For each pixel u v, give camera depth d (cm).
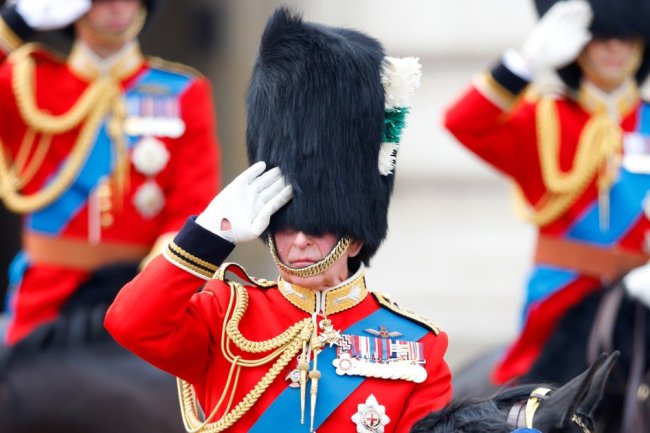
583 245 2297
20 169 2277
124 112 2295
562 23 2262
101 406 2106
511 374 2278
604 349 2106
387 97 1471
